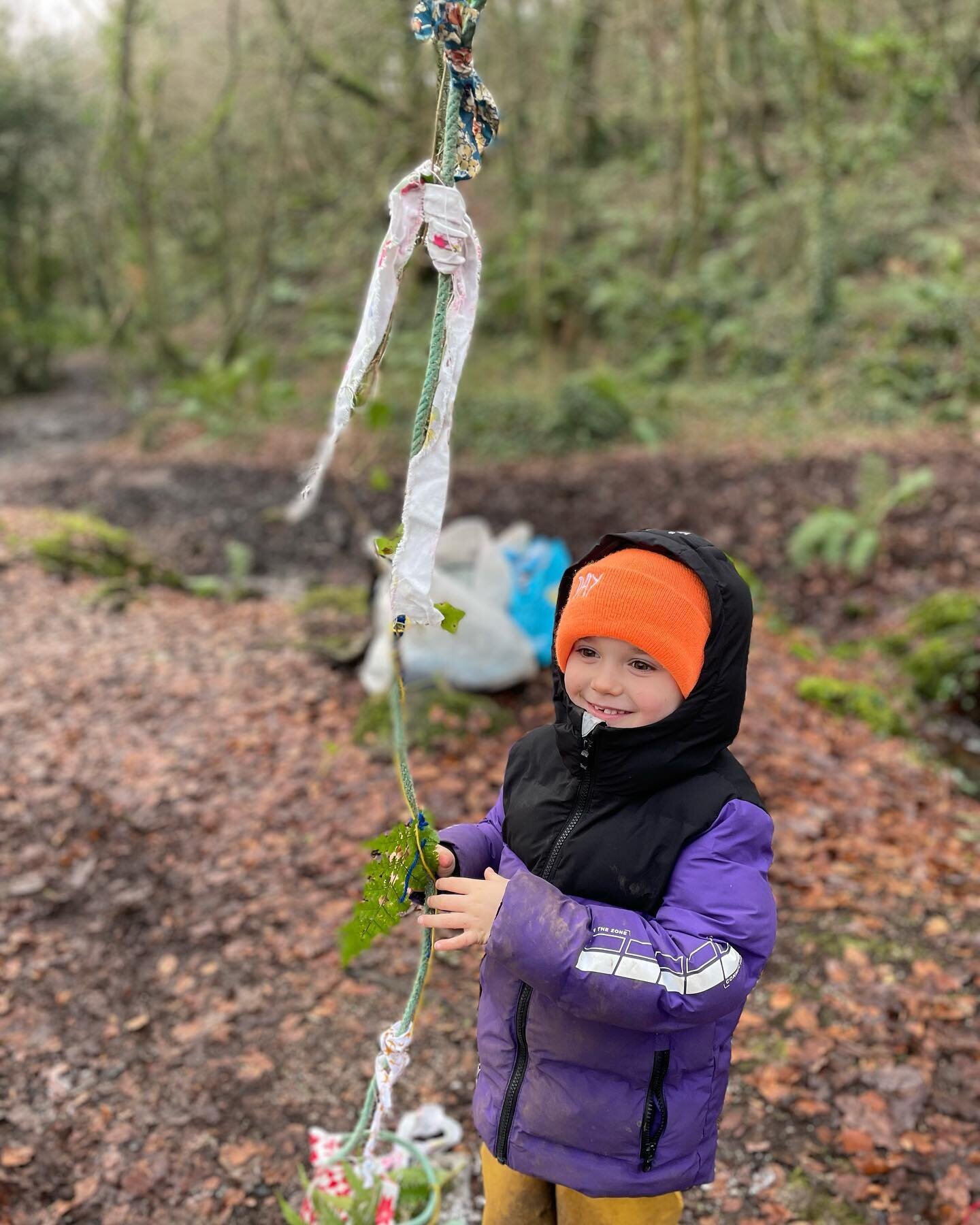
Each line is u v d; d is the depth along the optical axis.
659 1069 1.52
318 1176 2.38
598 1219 1.70
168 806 4.48
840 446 12.16
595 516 11.03
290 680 5.80
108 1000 3.34
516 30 17.30
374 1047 3.10
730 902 1.47
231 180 21.12
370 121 17.92
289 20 15.42
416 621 1.44
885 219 16.73
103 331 24.33
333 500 12.01
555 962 1.40
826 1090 2.86
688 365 15.94
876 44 14.08
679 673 1.48
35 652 6.36
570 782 1.61
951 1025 3.11
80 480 13.52
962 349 13.53
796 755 4.98
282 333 21.52
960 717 6.36
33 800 4.53
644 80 19.62
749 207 18.06
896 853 4.13
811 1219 2.46
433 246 1.37
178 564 10.20
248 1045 3.13
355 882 3.93
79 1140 2.77
